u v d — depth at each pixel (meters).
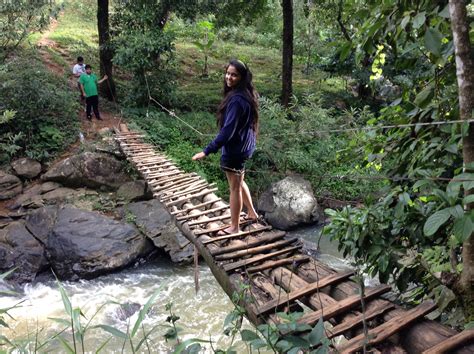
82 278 6.48
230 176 3.49
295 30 16.14
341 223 2.89
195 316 5.41
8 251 6.59
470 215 1.79
